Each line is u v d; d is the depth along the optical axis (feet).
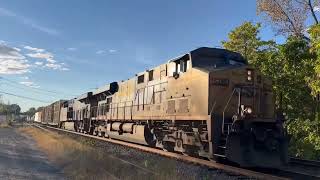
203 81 53.01
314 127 72.23
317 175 45.39
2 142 100.89
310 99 78.59
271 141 47.67
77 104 160.56
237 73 53.16
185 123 59.36
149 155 63.57
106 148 78.43
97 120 121.39
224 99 52.08
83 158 54.85
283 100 78.28
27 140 116.06
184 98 58.54
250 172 43.93
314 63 69.36
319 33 65.31
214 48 59.36
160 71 69.77
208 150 52.75
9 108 540.93
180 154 61.00
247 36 101.19
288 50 76.95
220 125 50.62
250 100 52.85
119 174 45.21
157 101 69.72
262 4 94.99
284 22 94.12
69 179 45.27
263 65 81.35
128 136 85.30
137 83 82.69
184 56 59.36
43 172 50.72
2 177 45.75
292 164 55.83
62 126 198.18
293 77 77.77
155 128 72.02
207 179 42.11
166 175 41.57
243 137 47.34
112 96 104.78
